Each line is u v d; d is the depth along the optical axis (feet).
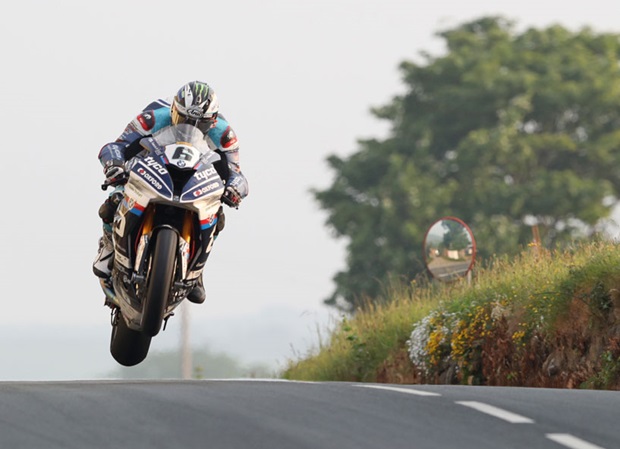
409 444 76.59
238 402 92.32
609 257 165.27
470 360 180.24
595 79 593.42
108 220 127.65
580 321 161.27
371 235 551.59
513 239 517.96
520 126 593.42
